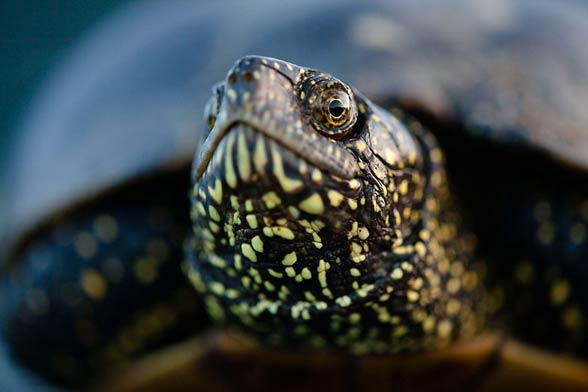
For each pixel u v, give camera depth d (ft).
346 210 0.88
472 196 1.03
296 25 1.07
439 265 0.94
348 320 0.92
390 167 0.90
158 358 1.06
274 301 0.92
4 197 1.77
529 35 1.07
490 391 1.02
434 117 1.01
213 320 1.02
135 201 1.06
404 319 0.93
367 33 1.05
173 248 1.06
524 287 1.03
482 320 0.99
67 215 1.06
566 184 1.02
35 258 1.07
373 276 0.90
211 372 1.04
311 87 0.87
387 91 1.01
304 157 0.86
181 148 1.03
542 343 1.02
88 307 1.06
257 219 0.88
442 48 1.05
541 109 1.02
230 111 0.86
